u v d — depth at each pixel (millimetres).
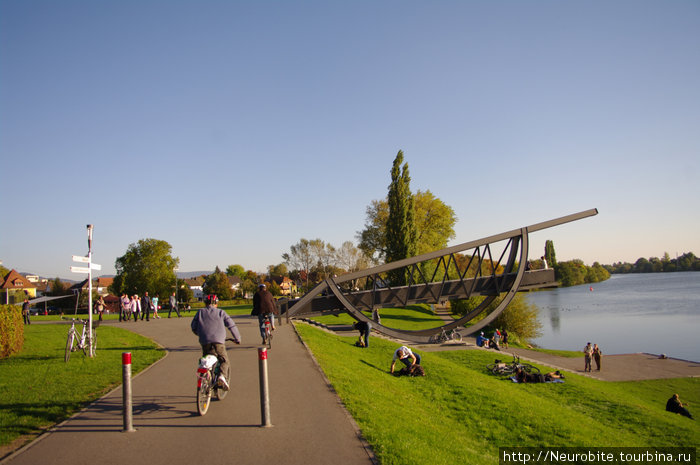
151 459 5605
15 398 8312
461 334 26484
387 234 52031
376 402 8938
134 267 71812
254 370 10969
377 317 26234
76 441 6203
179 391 8953
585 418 13914
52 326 24734
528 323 42312
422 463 5793
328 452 5883
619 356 32781
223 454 5781
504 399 13258
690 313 68750
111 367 11445
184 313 37375
